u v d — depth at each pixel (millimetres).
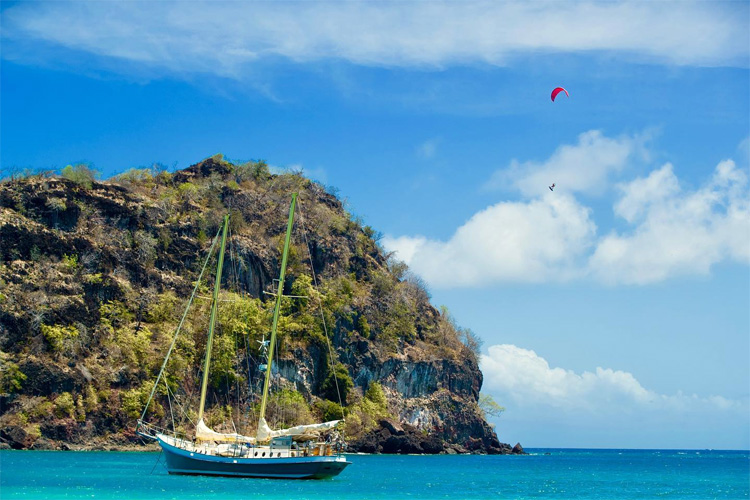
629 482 115438
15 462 106375
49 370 141250
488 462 163500
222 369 160000
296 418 160750
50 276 154625
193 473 83062
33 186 167375
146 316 164250
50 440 136500
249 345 167250
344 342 186750
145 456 126250
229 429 153875
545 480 112875
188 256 180250
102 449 139750
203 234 185125
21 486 74750
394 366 194250
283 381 169750
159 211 182375
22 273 152750
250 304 172000
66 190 170375
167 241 178375
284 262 89688
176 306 167875
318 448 82188
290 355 173125
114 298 161500
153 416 147625
